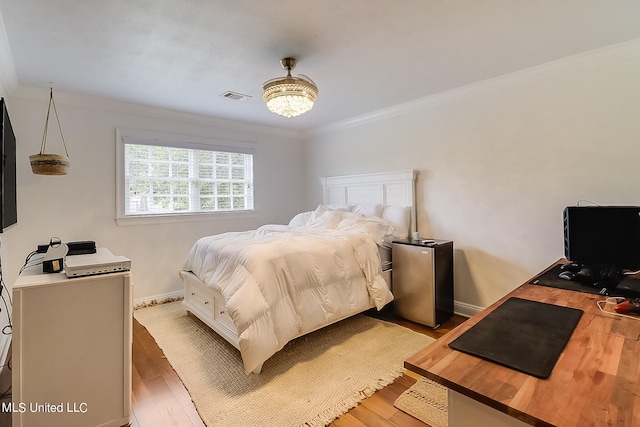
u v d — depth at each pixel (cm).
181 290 388
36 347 149
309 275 243
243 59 236
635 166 221
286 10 176
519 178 275
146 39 205
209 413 176
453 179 321
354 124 421
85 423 160
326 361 229
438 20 188
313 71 263
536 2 171
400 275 309
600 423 64
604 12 181
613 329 108
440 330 283
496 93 287
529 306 132
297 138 504
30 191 296
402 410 177
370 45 218
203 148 406
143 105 350
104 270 165
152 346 256
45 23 185
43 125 301
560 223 255
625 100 223
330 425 166
